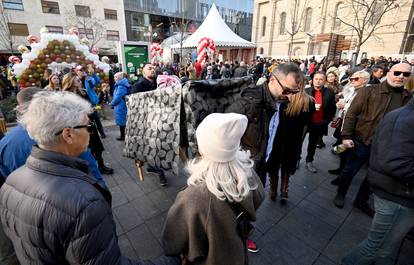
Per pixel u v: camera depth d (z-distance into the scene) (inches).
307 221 92.5
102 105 266.7
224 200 33.2
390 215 53.4
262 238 83.4
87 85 170.1
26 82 260.7
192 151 65.0
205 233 34.5
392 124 51.5
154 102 75.7
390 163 49.7
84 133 37.6
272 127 80.5
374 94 88.4
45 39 261.6
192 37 454.0
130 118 85.6
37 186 30.7
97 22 951.6
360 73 130.8
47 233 29.4
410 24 697.6
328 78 172.9
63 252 31.0
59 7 877.2
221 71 443.8
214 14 464.1
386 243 56.2
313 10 909.8
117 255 33.4
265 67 491.2
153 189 113.7
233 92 73.4
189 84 64.1
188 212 33.6
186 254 38.0
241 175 33.4
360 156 93.8
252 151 66.0
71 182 31.6
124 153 88.5
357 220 93.5
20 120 36.7
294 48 1013.8
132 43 335.6
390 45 741.3
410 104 49.8
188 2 1221.1
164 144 71.1
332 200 106.9
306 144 178.5
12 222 31.9
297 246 80.0
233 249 35.3
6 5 779.4
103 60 338.0
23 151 50.3
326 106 126.3
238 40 466.0
